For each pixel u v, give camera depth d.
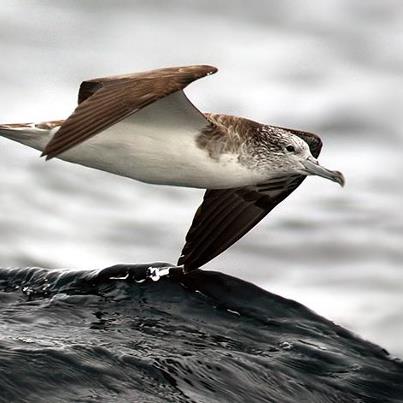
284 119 56.69
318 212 45.62
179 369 23.56
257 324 26.41
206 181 26.19
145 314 26.08
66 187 45.03
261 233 43.06
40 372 22.39
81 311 25.86
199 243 28.39
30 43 63.22
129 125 24.69
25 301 26.27
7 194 43.47
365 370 25.36
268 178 27.02
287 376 24.45
